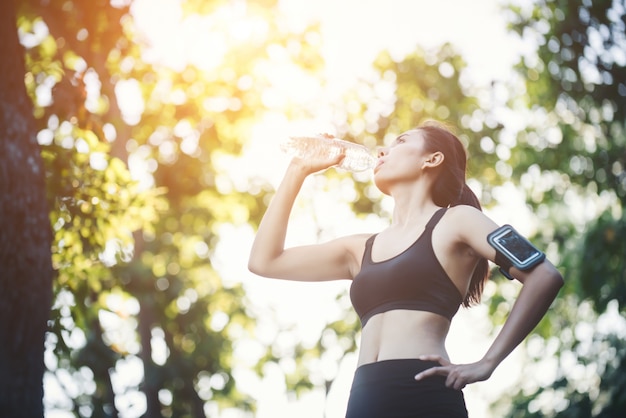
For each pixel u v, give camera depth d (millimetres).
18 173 4379
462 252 3275
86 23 9469
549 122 15539
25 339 4312
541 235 16391
